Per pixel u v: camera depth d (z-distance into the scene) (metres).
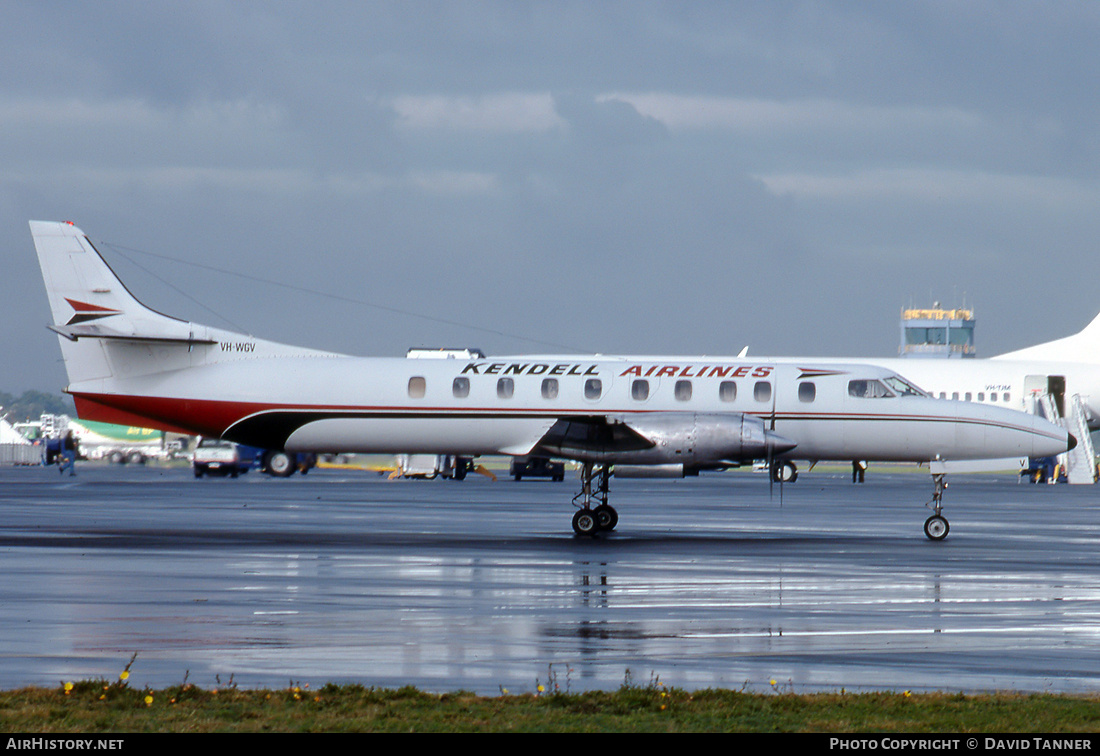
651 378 105.25
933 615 55.03
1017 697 38.09
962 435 102.75
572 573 70.19
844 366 106.69
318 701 36.78
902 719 35.38
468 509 130.38
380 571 70.56
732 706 36.69
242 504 137.38
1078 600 60.06
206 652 45.09
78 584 63.78
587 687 39.75
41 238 117.88
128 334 110.44
